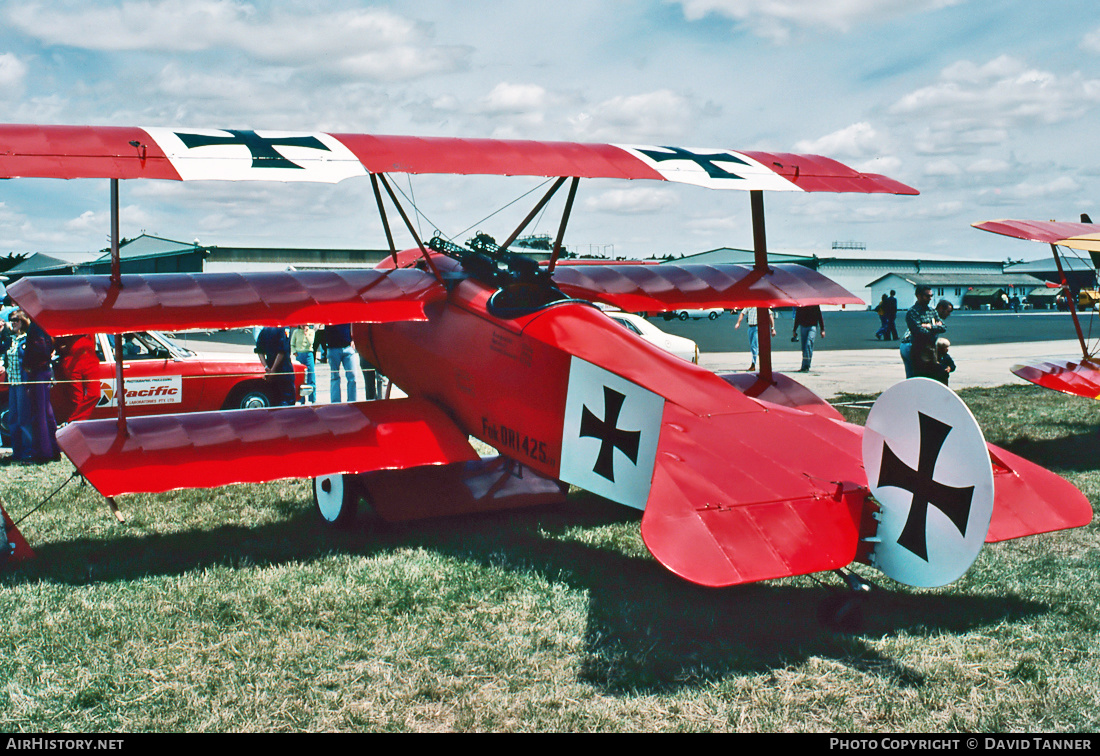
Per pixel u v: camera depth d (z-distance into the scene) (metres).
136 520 6.22
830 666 3.56
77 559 5.20
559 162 5.02
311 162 4.41
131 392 9.42
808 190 5.45
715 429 4.04
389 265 7.33
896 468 3.66
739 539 3.42
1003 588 4.48
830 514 3.65
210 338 28.38
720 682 3.42
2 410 9.44
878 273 79.81
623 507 6.52
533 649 3.77
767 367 7.03
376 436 5.52
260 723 3.12
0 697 3.30
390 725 3.11
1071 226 8.12
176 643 3.85
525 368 5.10
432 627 4.03
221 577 4.78
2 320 10.96
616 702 3.27
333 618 4.14
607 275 7.20
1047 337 27.69
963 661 3.61
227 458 5.07
